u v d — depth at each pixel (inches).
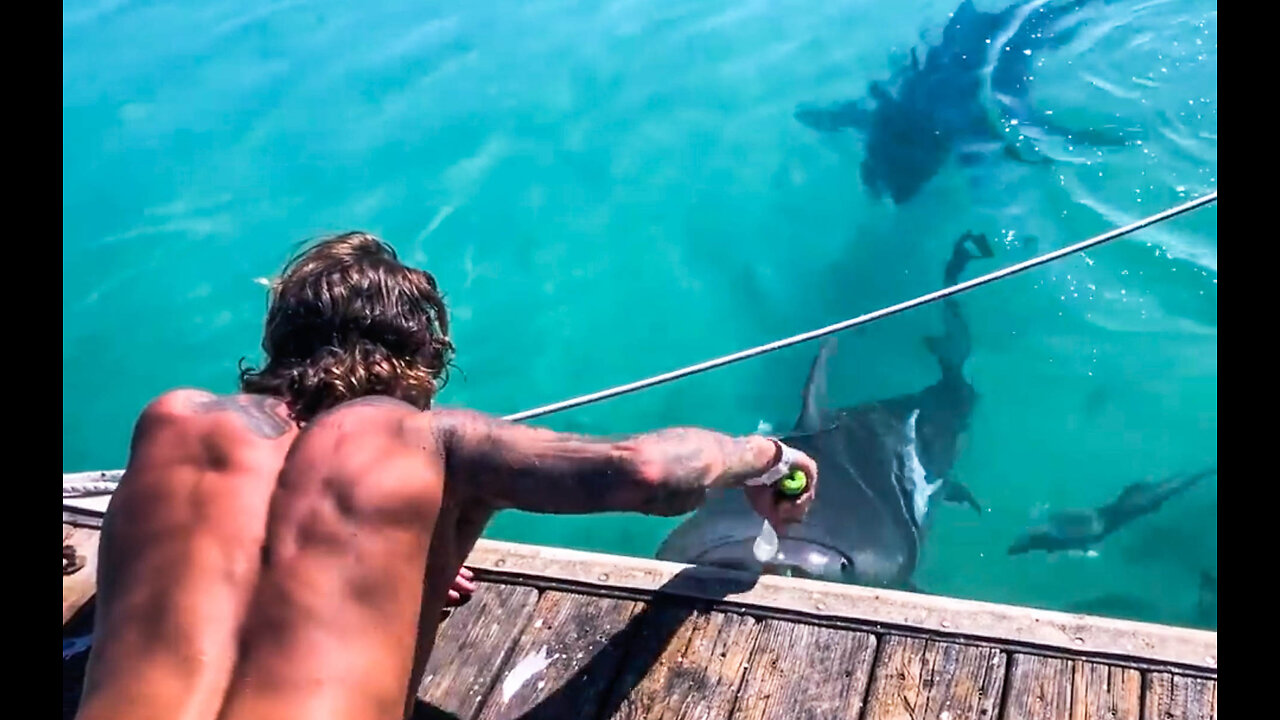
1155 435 178.5
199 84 251.1
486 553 109.3
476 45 262.7
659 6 275.4
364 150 241.1
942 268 214.8
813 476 87.9
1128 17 251.9
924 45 259.0
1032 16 259.1
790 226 227.5
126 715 55.0
